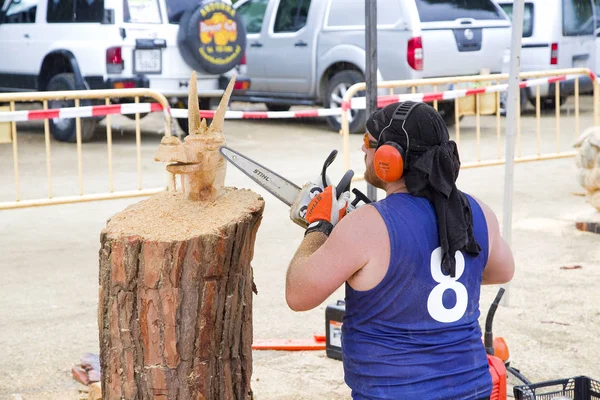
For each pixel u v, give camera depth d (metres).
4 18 11.08
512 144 4.67
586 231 6.39
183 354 2.37
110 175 6.71
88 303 4.88
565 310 4.65
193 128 2.50
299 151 10.37
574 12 12.69
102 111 6.54
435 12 10.67
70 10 10.27
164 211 2.49
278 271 5.49
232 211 2.46
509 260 2.27
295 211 2.28
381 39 10.77
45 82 10.75
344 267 1.99
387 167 2.02
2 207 6.27
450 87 10.80
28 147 10.61
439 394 2.00
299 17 11.76
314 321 4.59
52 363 4.00
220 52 10.32
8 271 5.50
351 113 11.34
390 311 2.01
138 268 2.31
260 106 14.90
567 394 2.88
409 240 1.99
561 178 8.57
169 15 10.23
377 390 2.02
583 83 12.92
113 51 9.92
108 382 2.46
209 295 2.34
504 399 2.77
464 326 2.06
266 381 3.80
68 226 6.78
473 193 7.88
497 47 11.21
